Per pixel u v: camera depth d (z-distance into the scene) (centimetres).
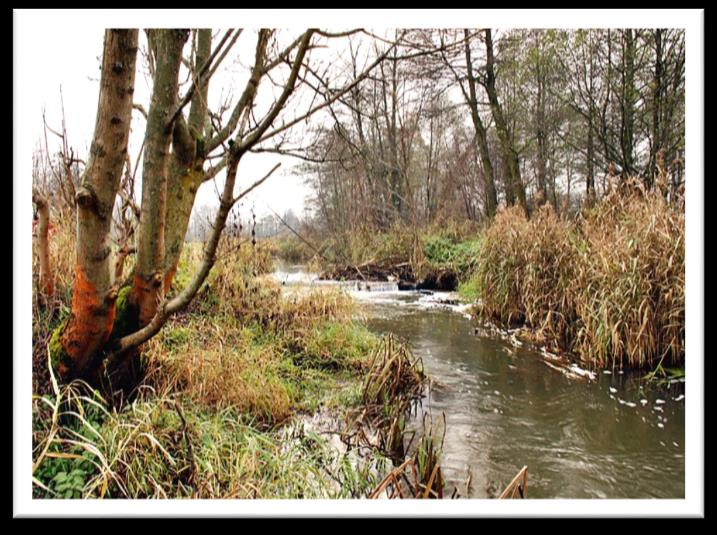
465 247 1071
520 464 289
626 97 877
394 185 1385
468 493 254
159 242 261
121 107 205
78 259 220
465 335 612
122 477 205
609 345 466
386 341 451
